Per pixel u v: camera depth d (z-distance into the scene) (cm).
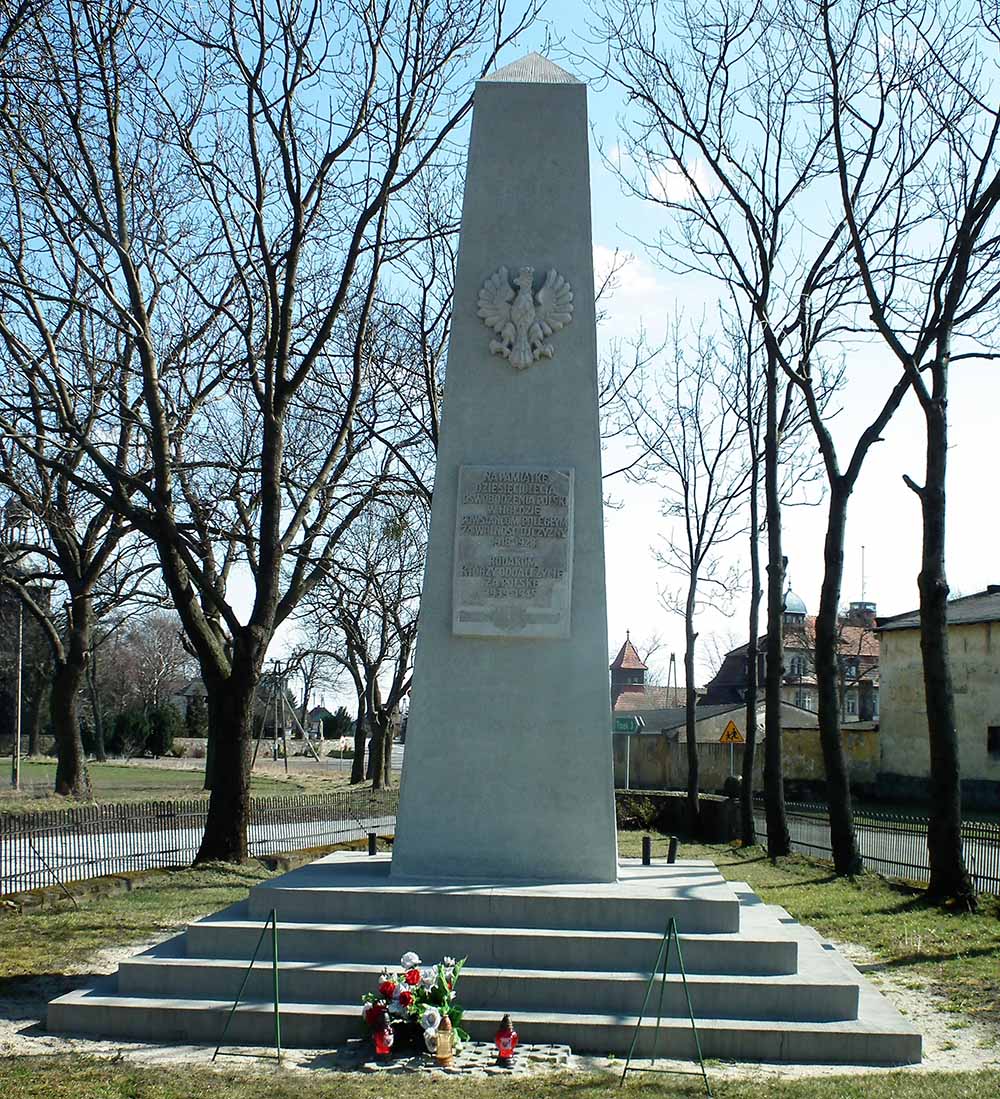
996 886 1916
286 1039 913
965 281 1712
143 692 8300
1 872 1833
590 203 1227
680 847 2606
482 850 1153
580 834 1149
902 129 1938
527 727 1166
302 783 4859
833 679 2098
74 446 1959
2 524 2889
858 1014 940
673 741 4988
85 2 1745
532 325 1204
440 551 1188
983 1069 858
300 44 1852
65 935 1302
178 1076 818
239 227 1983
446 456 1198
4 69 1742
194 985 973
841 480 2111
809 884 1891
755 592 2833
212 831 1933
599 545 1185
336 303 1955
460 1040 895
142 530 1919
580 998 948
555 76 1259
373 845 1340
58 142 1884
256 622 1945
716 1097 779
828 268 2169
